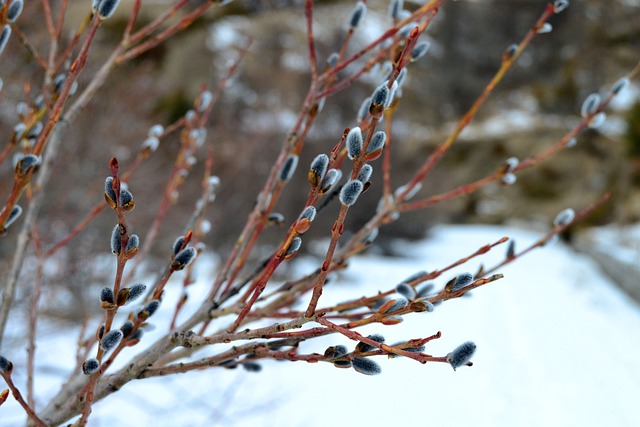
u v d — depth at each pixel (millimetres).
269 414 4102
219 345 3520
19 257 1349
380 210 1407
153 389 4223
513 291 10148
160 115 6184
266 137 8828
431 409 4555
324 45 13203
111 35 8867
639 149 15781
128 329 988
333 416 4262
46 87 1254
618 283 11211
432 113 21656
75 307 4387
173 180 1531
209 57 12625
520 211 21000
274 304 1274
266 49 13914
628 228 16031
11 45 3502
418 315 7457
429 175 14164
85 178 4852
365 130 1183
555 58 20828
